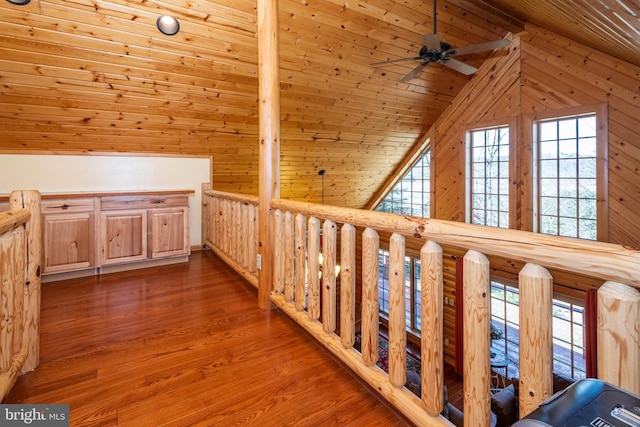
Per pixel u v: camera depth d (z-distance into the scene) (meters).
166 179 4.28
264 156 2.44
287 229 2.26
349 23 3.43
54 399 1.49
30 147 3.49
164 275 3.38
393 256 1.39
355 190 6.95
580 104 3.99
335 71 3.97
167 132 3.96
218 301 2.69
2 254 1.40
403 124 5.45
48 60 2.81
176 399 1.51
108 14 2.67
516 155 4.63
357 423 1.39
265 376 1.70
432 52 2.95
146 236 3.61
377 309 1.54
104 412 1.42
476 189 5.25
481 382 1.06
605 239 3.87
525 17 4.12
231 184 5.13
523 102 4.51
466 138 5.23
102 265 3.37
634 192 3.67
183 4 2.79
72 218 3.19
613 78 3.74
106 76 3.10
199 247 4.60
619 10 1.83
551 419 0.55
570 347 4.25
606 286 0.80
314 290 1.98
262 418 1.40
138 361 1.81
